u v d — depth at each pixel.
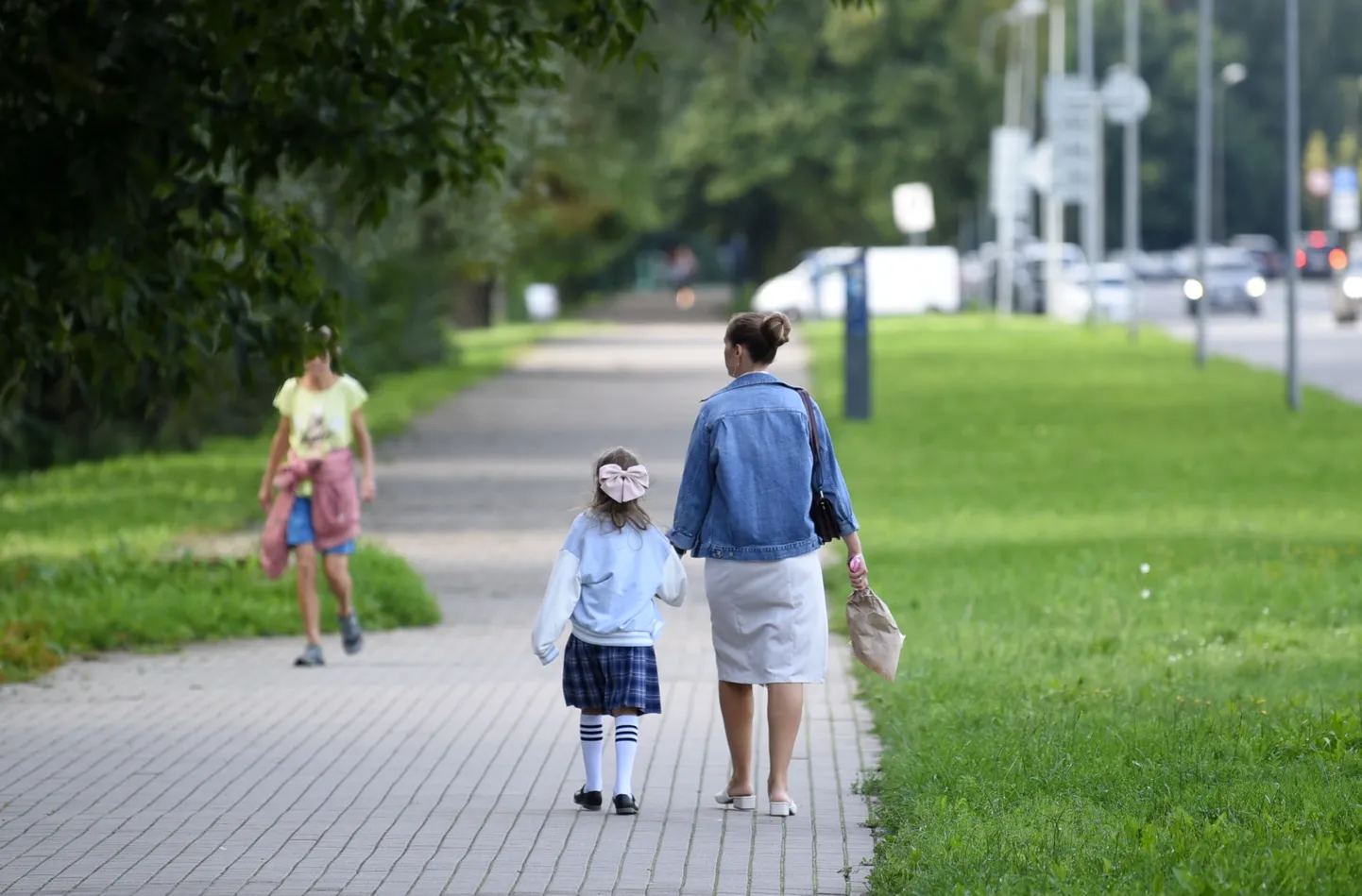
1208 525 57.22
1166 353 149.88
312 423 37.44
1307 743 27.11
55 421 82.31
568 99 90.06
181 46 33.47
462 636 41.31
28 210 33.62
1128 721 28.98
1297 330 99.94
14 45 33.00
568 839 23.77
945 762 26.12
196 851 23.30
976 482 70.88
